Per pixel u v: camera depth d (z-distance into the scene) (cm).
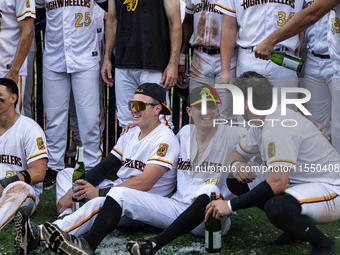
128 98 346
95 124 373
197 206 214
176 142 252
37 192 286
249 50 309
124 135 275
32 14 324
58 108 373
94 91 369
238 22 312
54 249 195
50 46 367
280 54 267
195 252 218
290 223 195
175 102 434
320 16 246
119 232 249
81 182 248
